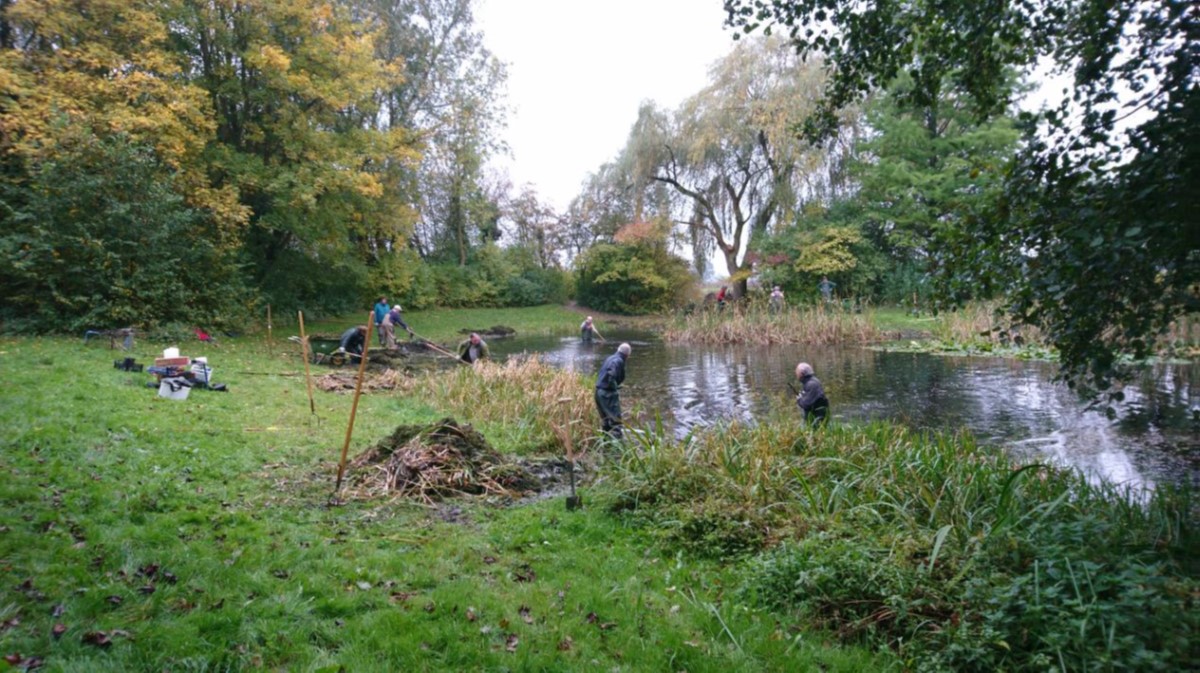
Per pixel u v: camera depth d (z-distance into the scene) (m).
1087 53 4.92
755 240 36.06
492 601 4.29
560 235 48.53
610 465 7.75
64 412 7.58
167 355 11.08
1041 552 4.27
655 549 5.59
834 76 6.87
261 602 3.96
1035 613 3.63
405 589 4.42
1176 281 4.42
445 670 3.46
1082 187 4.72
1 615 3.44
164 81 17.28
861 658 3.87
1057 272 4.64
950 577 4.39
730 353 21.91
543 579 4.83
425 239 42.53
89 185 14.94
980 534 4.92
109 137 15.76
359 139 23.72
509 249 44.75
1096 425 10.86
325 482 6.83
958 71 6.53
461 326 32.09
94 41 16.98
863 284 32.06
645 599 4.56
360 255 31.17
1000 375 16.02
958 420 11.48
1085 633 3.46
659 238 38.59
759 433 8.30
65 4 16.30
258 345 19.05
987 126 27.56
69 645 3.28
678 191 38.81
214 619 3.67
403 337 27.05
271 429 8.77
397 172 27.44
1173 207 4.19
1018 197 5.08
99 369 10.66
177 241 17.31
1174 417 11.22
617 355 10.66
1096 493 6.63
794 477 6.80
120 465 6.26
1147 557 4.71
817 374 16.81
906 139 30.06
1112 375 4.92
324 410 10.59
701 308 31.33
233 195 19.02
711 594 4.73
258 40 20.70
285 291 26.36
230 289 18.80
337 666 3.39
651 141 36.78
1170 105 4.18
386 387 14.02
